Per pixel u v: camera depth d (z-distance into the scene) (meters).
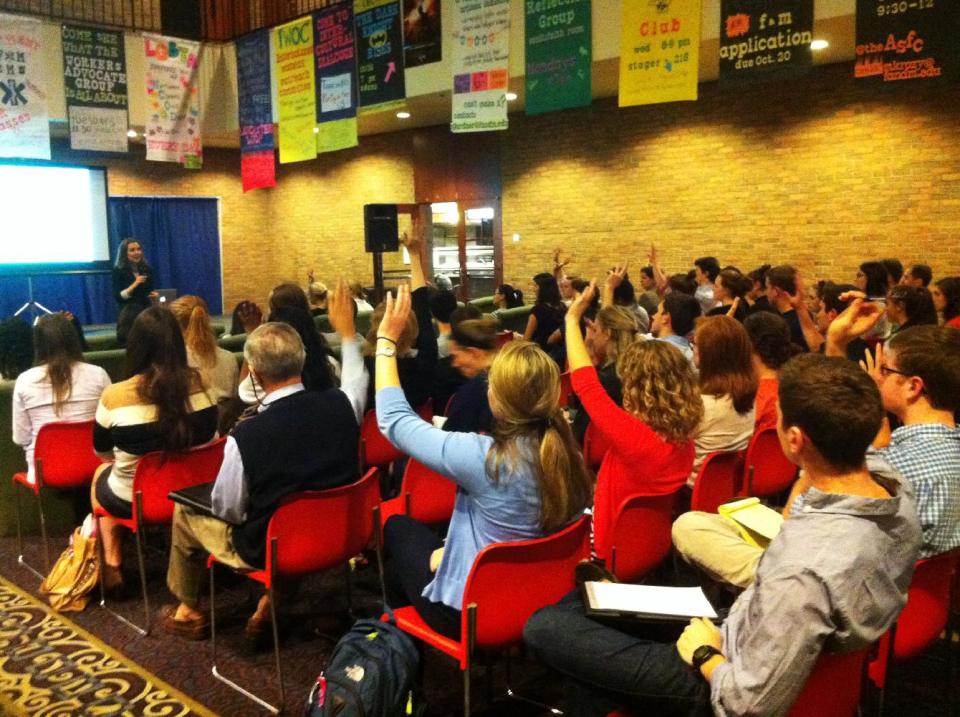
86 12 10.60
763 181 8.48
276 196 15.15
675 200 9.25
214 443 3.21
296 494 2.53
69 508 4.35
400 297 2.28
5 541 4.16
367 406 3.85
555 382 2.05
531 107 6.95
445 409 3.97
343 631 3.14
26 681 2.81
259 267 15.47
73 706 2.66
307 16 8.59
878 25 5.08
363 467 3.88
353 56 8.27
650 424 2.54
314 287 7.31
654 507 2.53
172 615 3.20
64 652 3.02
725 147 8.74
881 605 1.43
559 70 6.74
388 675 2.08
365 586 3.55
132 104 9.41
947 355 2.05
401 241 3.86
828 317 4.90
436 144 11.84
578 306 2.61
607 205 9.91
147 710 2.63
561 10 6.66
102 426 3.14
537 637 1.82
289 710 2.62
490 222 11.32
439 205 12.00
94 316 13.98
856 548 1.40
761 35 5.62
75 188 10.91
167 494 3.09
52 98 8.74
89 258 11.10
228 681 2.80
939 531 1.94
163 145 9.54
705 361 3.07
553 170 10.44
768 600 1.41
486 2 7.02
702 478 2.75
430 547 2.30
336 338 5.30
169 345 3.15
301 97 8.80
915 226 7.48
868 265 5.86
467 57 7.21
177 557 3.04
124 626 3.23
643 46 6.08
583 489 2.09
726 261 8.88
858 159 7.78
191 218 14.67
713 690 1.45
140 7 11.00
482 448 2.05
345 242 13.86
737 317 4.84
